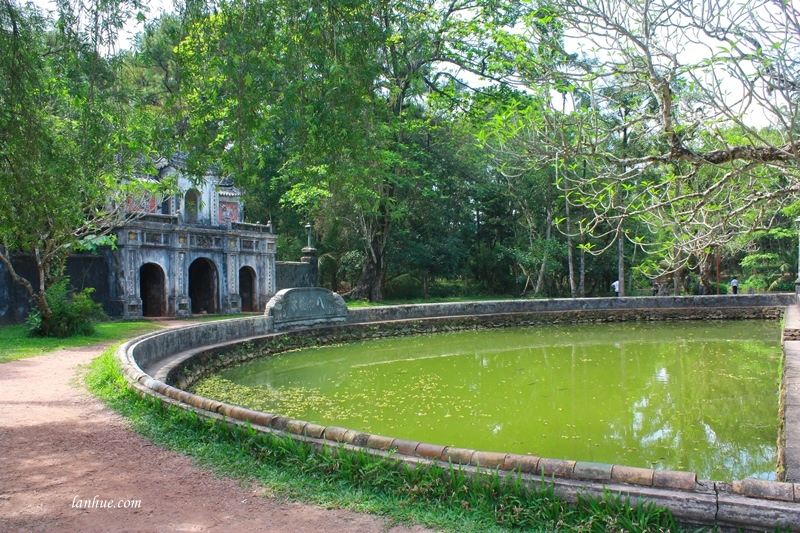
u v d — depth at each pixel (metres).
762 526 3.73
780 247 39.69
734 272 44.78
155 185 15.82
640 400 10.87
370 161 10.32
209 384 12.05
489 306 23.23
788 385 7.95
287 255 35.88
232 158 8.48
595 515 4.03
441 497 4.61
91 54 8.09
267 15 8.23
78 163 8.51
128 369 8.95
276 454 5.48
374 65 8.28
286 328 17.25
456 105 22.20
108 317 20.47
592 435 8.64
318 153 8.43
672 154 6.12
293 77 8.04
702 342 18.91
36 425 7.02
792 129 5.18
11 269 14.97
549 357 16.22
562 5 6.40
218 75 8.80
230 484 5.12
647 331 21.95
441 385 12.19
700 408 10.22
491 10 20.38
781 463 6.09
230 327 15.12
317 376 13.23
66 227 14.38
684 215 6.94
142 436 6.51
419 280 38.84
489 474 4.54
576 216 36.12
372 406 10.23
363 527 4.27
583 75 6.50
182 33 8.41
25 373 10.59
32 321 15.87
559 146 6.82
